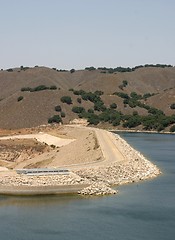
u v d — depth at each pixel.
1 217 66.56
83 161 118.62
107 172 94.44
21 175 82.62
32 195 78.88
